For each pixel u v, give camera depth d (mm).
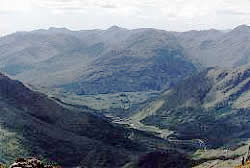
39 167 71875
